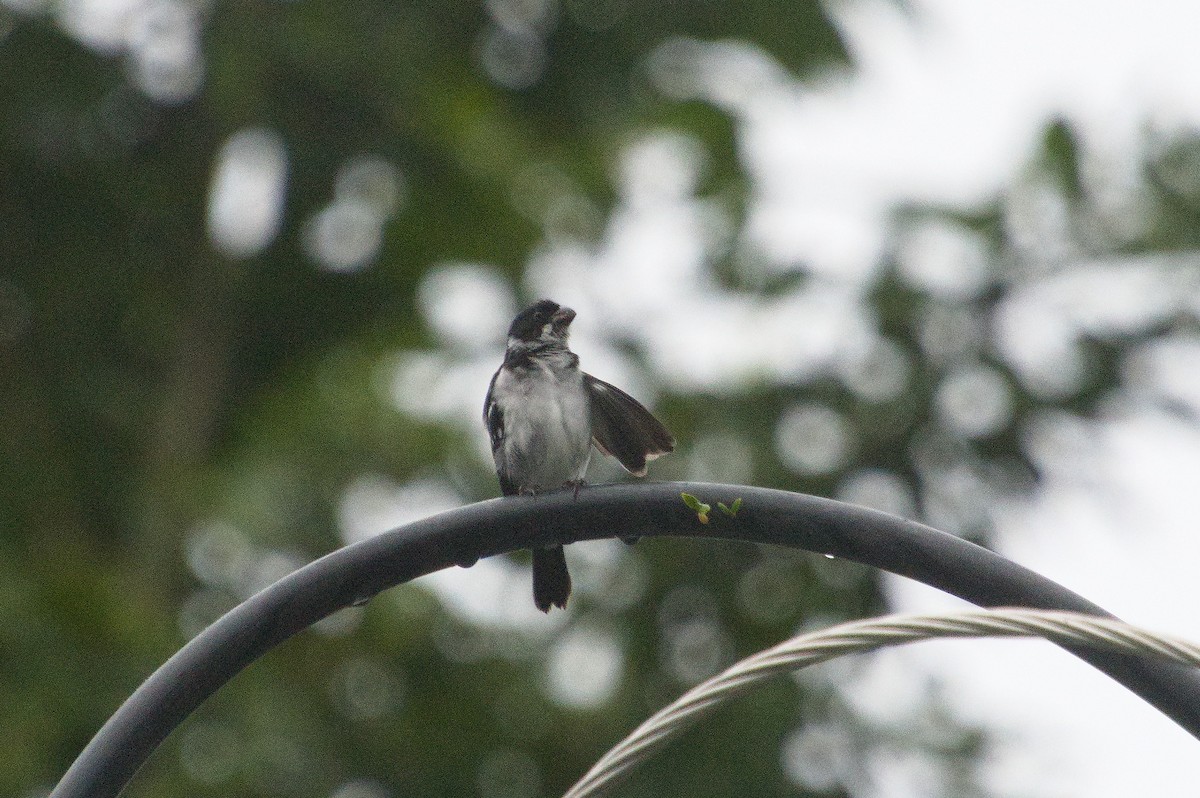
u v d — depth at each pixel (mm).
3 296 16953
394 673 16391
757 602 15211
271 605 5156
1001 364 14594
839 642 4164
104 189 16984
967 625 4086
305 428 17078
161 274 17516
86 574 13992
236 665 5117
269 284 17906
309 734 14711
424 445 16922
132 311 17406
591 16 17625
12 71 16188
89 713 12625
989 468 14531
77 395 16688
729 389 15617
